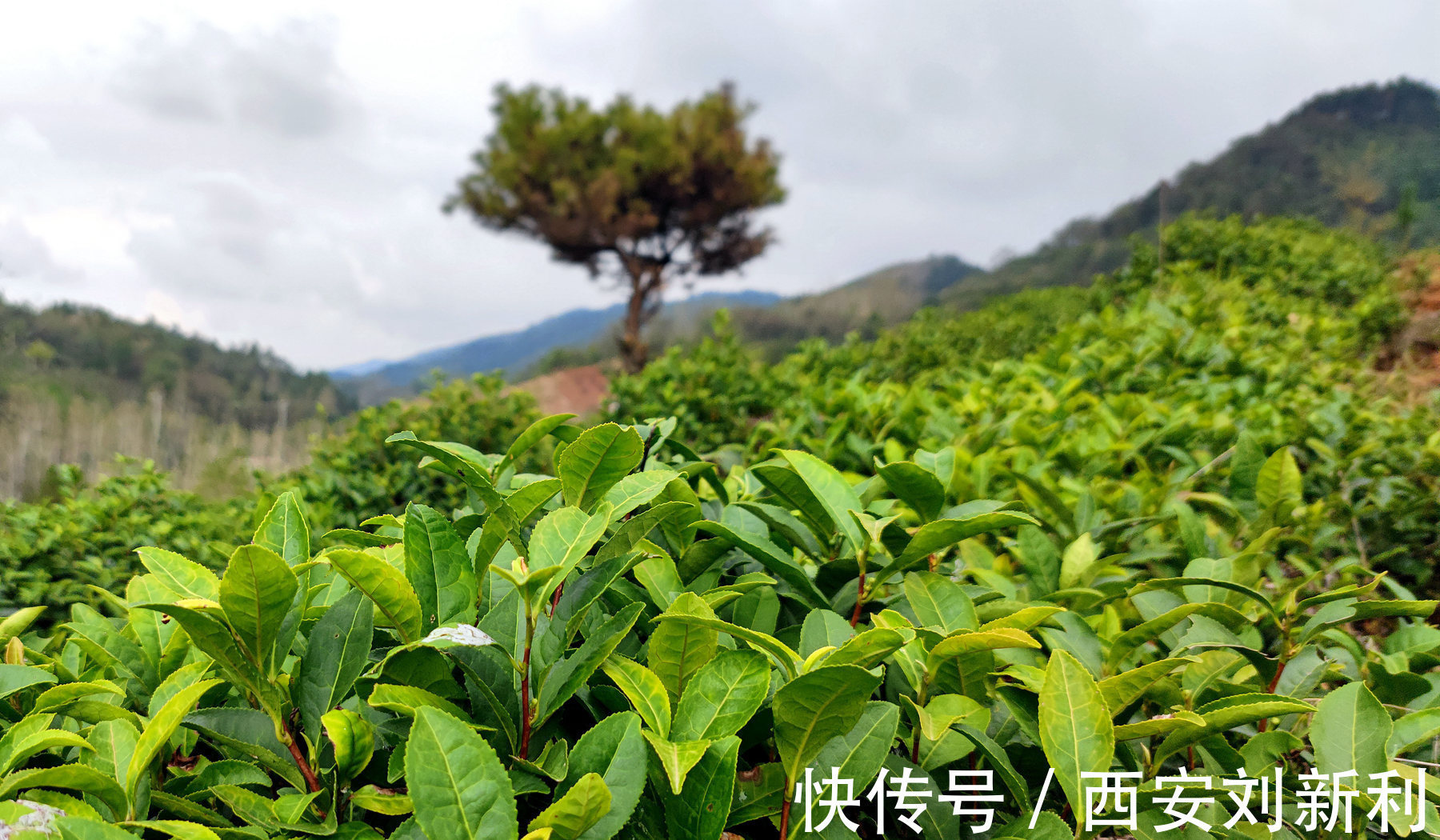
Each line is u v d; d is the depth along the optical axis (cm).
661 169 2980
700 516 163
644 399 780
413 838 101
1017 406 520
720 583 187
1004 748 141
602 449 124
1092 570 201
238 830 101
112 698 136
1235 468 272
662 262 3278
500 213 3130
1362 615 157
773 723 124
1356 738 139
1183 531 213
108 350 11175
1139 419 438
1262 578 251
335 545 175
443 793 91
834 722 106
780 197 3334
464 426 687
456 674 131
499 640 126
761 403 798
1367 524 386
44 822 97
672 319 3406
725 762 103
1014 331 1342
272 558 97
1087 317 985
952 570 220
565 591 130
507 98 3189
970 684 139
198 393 11069
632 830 110
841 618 146
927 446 409
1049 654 168
